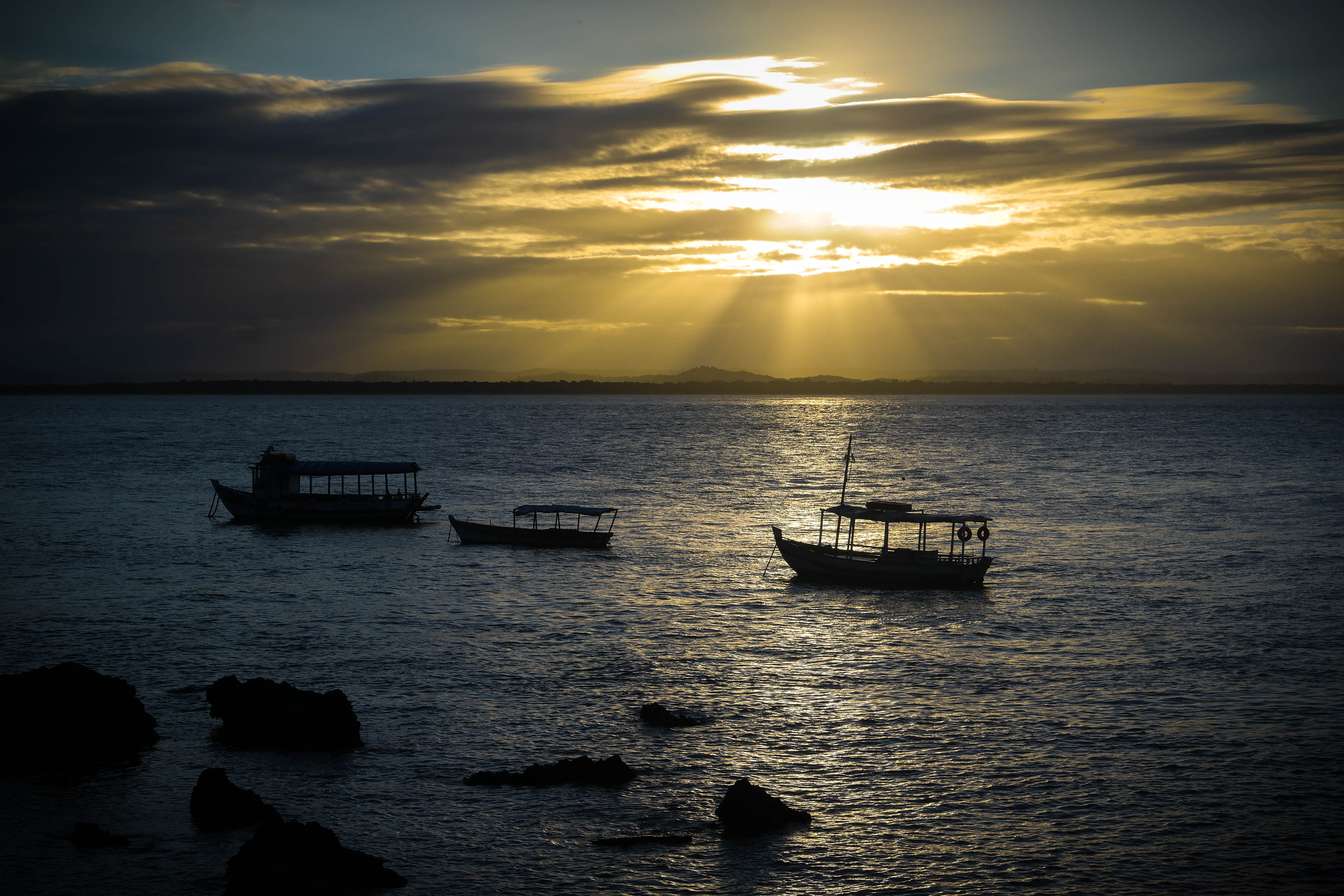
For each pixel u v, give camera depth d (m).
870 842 26.62
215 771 28.53
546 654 43.84
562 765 30.28
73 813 27.81
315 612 51.84
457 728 34.38
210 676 39.97
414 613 51.88
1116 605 54.06
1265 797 29.27
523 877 24.66
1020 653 44.47
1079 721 35.47
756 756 32.31
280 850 23.84
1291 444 185.50
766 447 188.88
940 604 54.50
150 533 80.12
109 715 32.53
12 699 32.19
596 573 63.94
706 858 25.72
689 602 55.41
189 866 24.89
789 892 24.22
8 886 23.88
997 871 25.31
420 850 25.88
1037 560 68.38
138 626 48.28
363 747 32.66
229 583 59.88
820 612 52.78
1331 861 25.72
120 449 173.38
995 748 33.00
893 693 38.75
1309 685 39.41
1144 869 25.41
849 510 62.53
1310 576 61.72
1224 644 45.47
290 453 91.94
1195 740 33.62
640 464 150.75
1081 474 131.75
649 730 34.44
